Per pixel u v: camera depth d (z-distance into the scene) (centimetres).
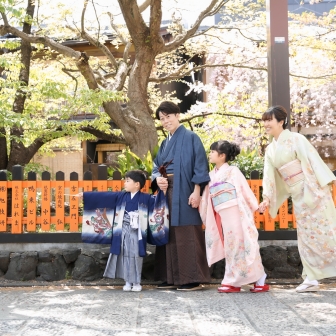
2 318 361
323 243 462
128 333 316
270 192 480
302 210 470
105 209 504
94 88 912
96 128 1061
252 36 1373
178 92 1808
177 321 348
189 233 488
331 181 462
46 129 905
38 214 647
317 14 1778
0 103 730
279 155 475
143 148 895
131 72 938
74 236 567
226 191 475
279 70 578
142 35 898
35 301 429
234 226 469
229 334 312
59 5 1045
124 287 490
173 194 489
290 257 553
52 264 547
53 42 908
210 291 479
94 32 1231
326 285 507
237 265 466
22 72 948
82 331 322
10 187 577
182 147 497
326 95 1511
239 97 1572
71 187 574
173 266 492
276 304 402
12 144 909
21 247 569
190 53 1391
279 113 479
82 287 515
